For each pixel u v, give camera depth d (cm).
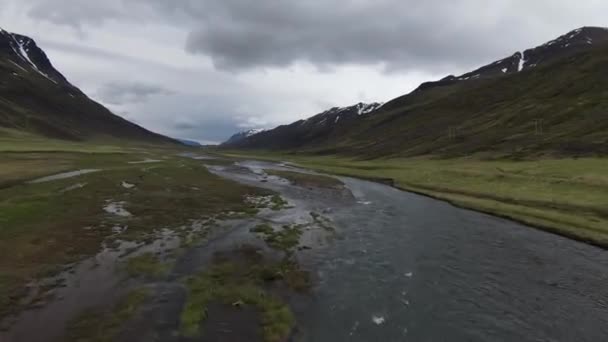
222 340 1839
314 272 2834
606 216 4347
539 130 12888
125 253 2980
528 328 2105
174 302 2188
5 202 4053
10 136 14450
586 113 12812
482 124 16675
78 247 3045
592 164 7556
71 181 5675
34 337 1798
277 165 14275
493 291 2577
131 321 1961
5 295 2177
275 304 2236
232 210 4791
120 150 14712
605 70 16225
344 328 2041
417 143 17600
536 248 3544
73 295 2234
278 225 4156
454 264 3095
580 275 2881
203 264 2841
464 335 2014
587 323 2170
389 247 3534
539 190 5897
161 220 4044
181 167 9550
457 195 6412
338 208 5384
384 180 9200
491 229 4250
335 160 18488
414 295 2488
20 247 2922
